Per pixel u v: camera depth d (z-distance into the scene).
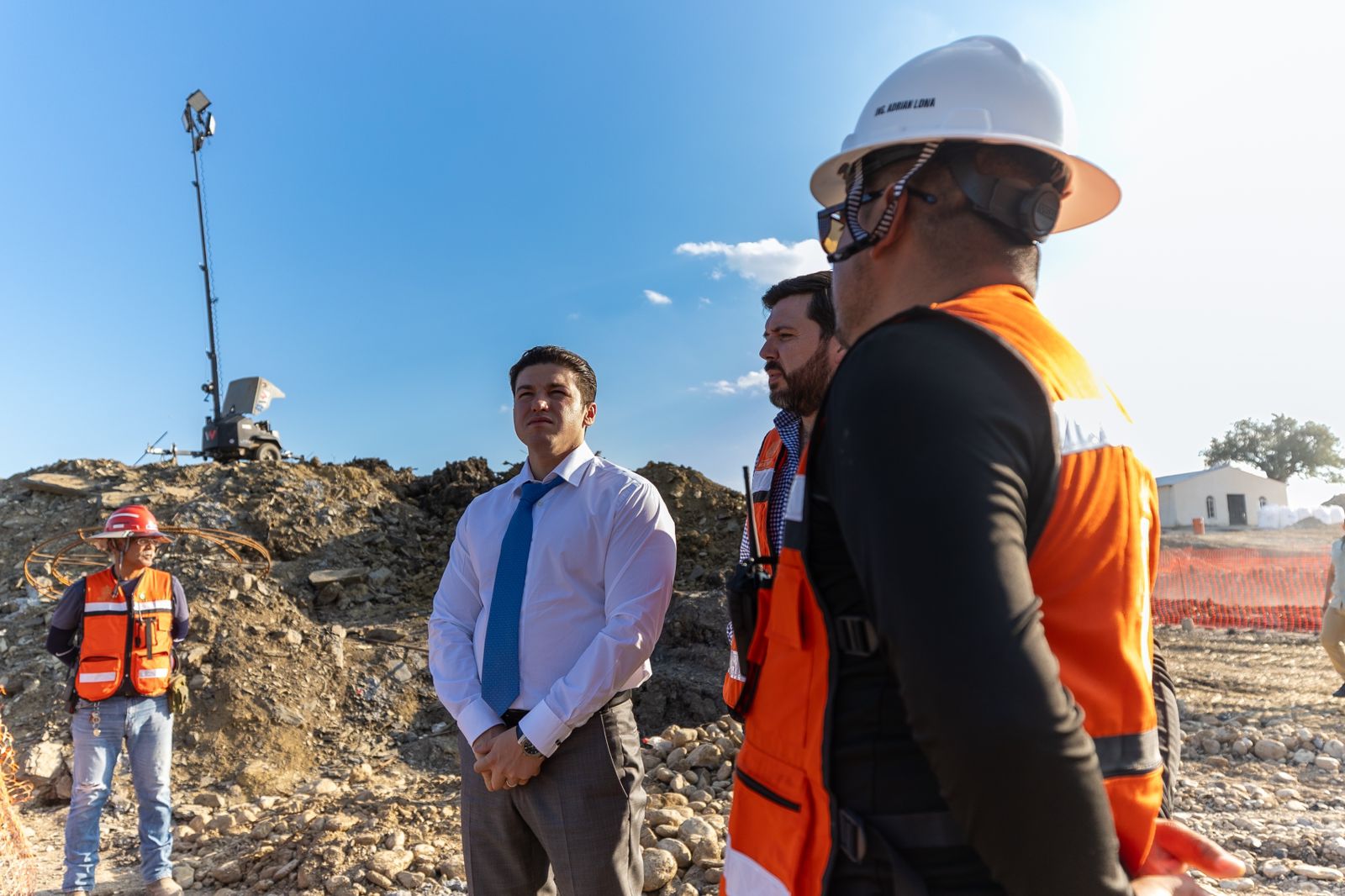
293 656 8.34
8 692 7.89
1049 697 0.76
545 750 2.44
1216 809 4.65
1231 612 11.14
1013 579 0.78
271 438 19.44
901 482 0.81
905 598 0.79
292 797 6.61
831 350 2.59
